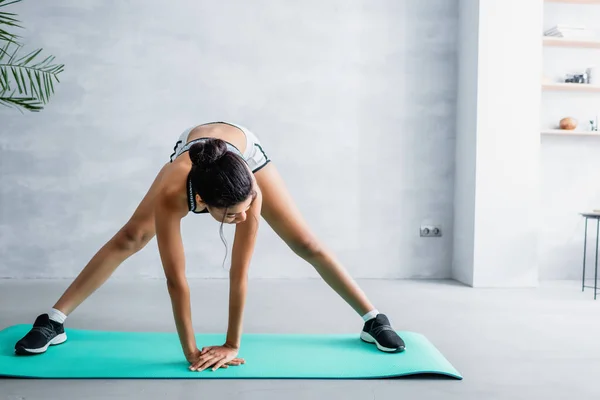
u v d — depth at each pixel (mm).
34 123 4934
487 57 4762
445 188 5219
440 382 2418
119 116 4984
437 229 5211
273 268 5105
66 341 2832
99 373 2391
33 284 4668
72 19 4938
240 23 5051
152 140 5008
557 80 5234
